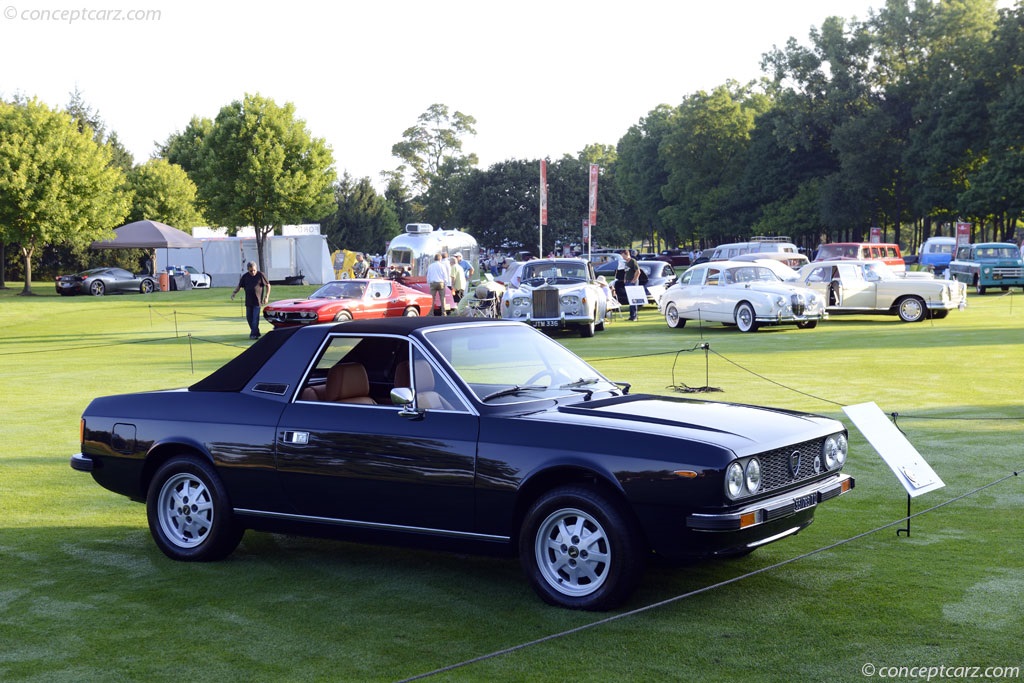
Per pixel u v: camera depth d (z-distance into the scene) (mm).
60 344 24453
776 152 87062
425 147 131500
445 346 6008
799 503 5379
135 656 4793
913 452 6660
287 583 5977
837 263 27094
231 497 6309
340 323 6402
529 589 5777
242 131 59500
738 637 4859
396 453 5703
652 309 35688
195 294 51000
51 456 10016
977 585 5617
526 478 5324
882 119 73562
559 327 24953
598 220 101438
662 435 5152
